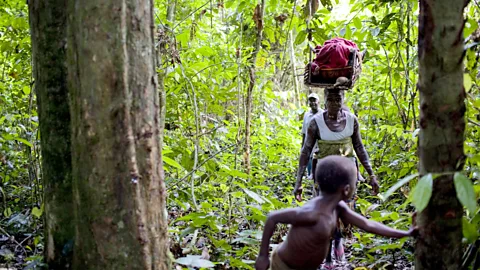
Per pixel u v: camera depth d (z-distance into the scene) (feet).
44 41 9.04
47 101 9.12
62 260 9.05
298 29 23.16
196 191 17.57
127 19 7.98
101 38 7.85
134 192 8.11
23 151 20.26
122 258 8.15
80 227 8.37
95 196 8.10
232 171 14.05
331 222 8.57
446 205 7.09
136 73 8.12
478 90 10.82
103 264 8.21
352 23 20.61
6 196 18.42
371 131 22.59
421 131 7.25
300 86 43.70
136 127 8.14
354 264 14.35
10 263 12.18
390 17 19.15
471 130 11.14
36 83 9.34
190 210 17.80
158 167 8.54
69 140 9.11
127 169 8.05
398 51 19.36
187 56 22.03
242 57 23.65
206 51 20.42
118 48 7.89
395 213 10.14
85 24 7.88
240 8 23.38
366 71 28.04
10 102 19.83
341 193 8.66
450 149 6.99
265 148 30.07
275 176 28.40
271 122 33.47
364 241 13.35
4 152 18.70
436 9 6.83
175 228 14.47
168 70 18.30
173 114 21.31
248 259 13.30
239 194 13.89
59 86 9.08
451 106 6.93
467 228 7.34
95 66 7.89
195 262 9.33
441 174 6.77
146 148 8.26
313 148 16.47
